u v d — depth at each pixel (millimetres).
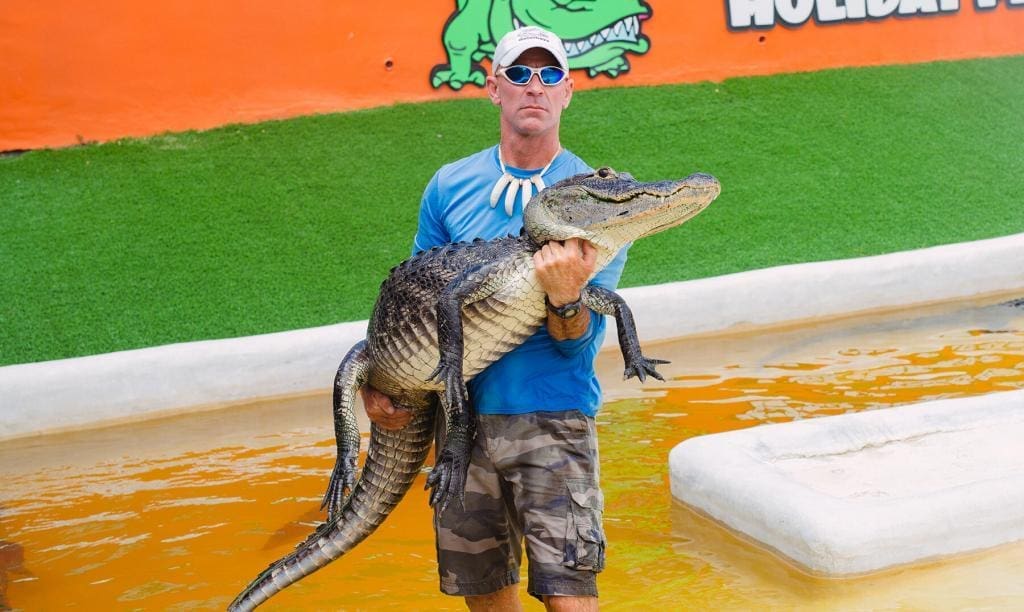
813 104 10938
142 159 9398
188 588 3957
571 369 2951
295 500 4824
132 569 4141
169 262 7910
